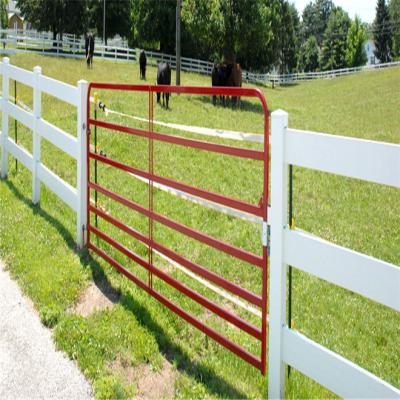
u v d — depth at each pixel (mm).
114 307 4180
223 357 3600
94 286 4605
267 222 3068
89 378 3340
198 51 47938
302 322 4508
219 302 4500
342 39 78000
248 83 44188
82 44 36906
